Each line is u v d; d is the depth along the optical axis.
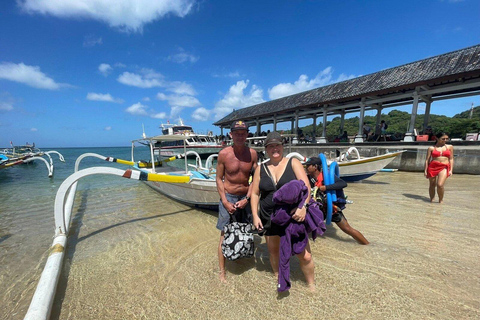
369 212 4.94
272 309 2.21
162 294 2.54
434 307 2.10
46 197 7.68
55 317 2.26
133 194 7.81
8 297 2.64
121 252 3.61
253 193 2.48
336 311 2.12
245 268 2.99
